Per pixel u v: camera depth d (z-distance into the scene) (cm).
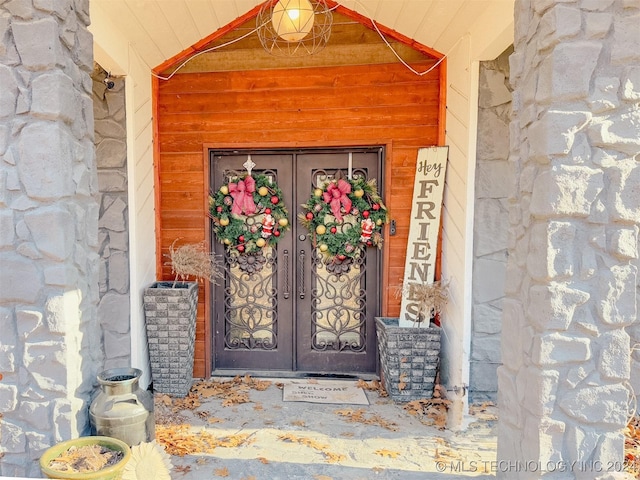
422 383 289
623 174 141
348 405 284
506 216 268
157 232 320
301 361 336
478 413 266
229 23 301
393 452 224
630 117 141
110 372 182
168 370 296
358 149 318
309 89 311
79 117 169
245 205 320
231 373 334
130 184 278
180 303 293
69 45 162
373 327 330
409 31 288
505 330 176
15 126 154
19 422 158
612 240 142
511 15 205
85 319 171
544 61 147
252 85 313
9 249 156
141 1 232
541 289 147
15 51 153
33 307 157
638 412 231
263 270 334
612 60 140
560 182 141
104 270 279
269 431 247
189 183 321
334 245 320
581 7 140
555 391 146
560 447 146
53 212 153
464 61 269
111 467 140
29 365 157
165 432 243
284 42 309
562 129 141
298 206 327
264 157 325
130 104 274
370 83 309
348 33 307
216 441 234
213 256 318
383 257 319
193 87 315
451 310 292
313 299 333
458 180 279
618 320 143
